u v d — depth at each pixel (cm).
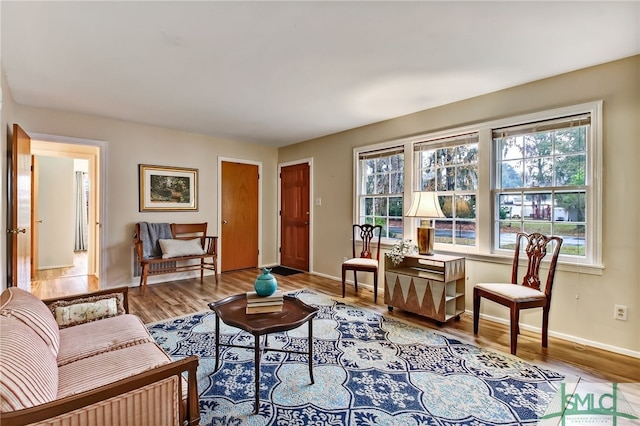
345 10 181
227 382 195
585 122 253
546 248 261
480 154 314
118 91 309
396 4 175
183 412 122
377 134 415
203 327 281
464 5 176
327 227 487
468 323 296
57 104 348
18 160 289
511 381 197
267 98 328
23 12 182
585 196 256
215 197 507
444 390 187
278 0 172
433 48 224
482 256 311
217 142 508
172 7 178
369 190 431
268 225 577
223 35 209
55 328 153
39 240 555
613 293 239
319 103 341
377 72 264
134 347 156
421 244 322
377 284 368
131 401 105
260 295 202
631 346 232
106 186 405
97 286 437
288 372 207
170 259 405
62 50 229
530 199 287
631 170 231
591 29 198
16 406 88
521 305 234
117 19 190
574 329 256
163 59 242
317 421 160
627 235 233
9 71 264
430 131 356
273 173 583
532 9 179
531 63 246
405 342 253
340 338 260
